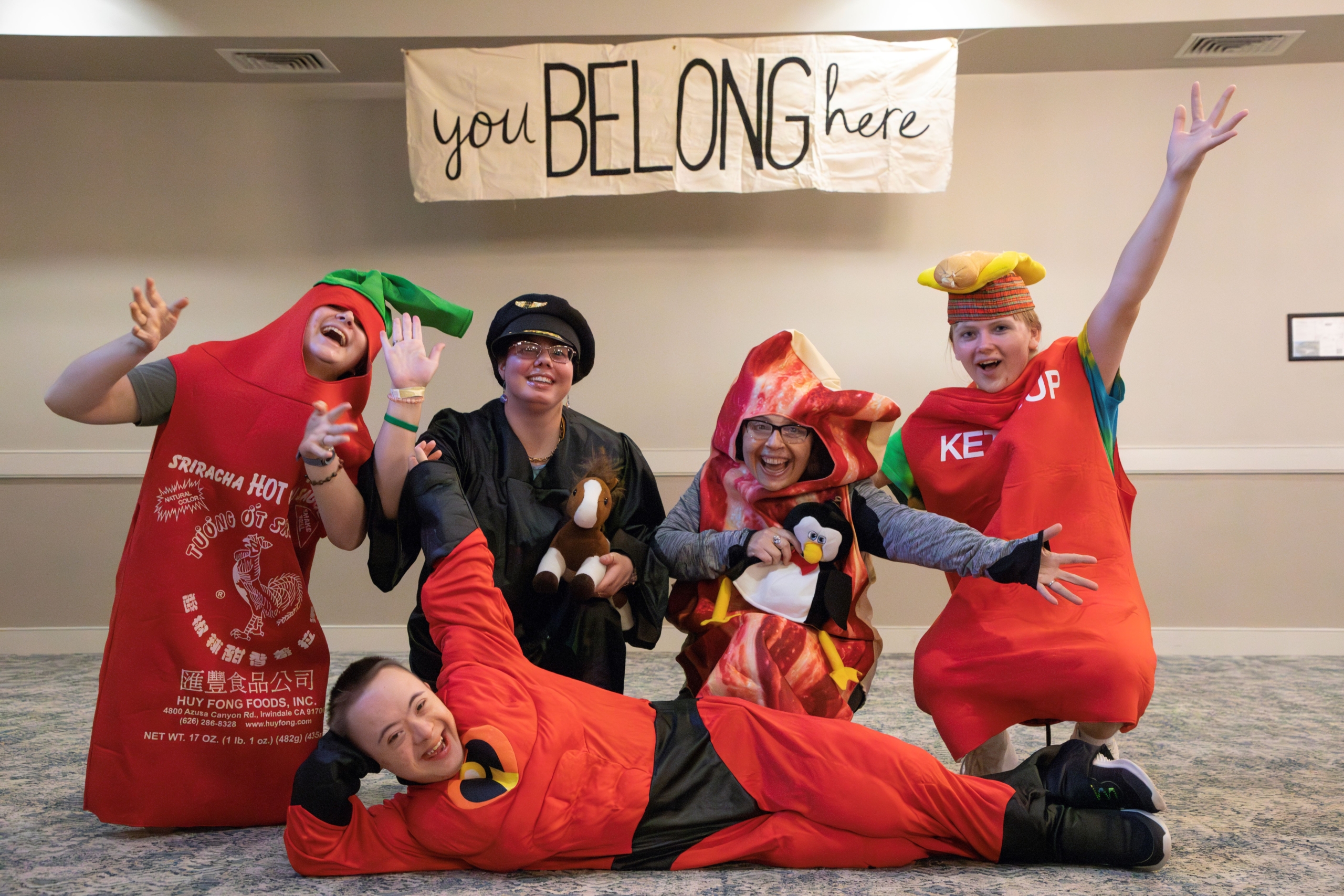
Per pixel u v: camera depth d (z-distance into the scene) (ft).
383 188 14.33
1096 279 14.03
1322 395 13.84
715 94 12.91
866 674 6.64
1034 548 5.63
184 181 14.28
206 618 5.97
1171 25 12.80
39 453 14.02
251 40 13.05
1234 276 13.94
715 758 5.33
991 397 6.82
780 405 6.75
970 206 14.14
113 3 12.88
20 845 5.62
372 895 4.68
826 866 5.17
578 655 6.44
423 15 13.00
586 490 6.55
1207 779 7.07
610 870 5.12
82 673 12.18
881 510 6.66
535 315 6.89
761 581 6.61
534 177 13.02
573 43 13.28
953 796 5.09
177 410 6.16
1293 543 13.80
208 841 5.70
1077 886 4.79
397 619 14.08
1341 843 5.53
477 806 4.92
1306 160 13.91
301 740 6.08
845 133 12.88
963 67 13.98
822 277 14.19
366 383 6.51
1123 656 5.74
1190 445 13.91
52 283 14.20
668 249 14.24
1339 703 10.18
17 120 14.20
